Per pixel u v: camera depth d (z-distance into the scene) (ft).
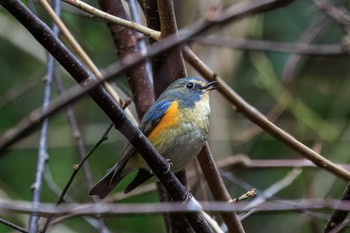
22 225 40.50
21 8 20.21
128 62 17.84
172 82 29.01
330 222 24.34
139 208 19.19
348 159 45.80
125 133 22.66
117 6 30.86
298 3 50.24
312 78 49.85
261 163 36.14
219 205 20.74
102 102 21.63
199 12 44.78
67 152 45.80
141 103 30.14
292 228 45.21
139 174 29.19
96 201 32.30
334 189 43.86
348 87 48.42
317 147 34.81
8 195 42.78
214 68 46.91
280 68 49.80
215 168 27.91
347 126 46.42
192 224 24.14
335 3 49.16
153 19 26.20
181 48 26.53
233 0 41.27
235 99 28.45
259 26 48.65
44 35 20.48
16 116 47.26
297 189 45.14
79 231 44.19
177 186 23.90
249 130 46.01
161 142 28.91
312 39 44.09
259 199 29.40
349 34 38.86
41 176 30.27
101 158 46.50
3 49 48.24
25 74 48.06
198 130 29.37
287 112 49.01
